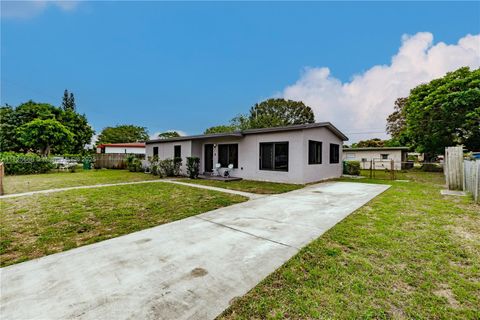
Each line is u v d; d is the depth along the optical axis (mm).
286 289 2250
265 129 10438
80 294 2156
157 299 2088
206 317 1873
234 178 11062
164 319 1839
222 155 12562
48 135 19609
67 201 6129
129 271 2574
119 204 5836
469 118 15773
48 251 3119
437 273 2525
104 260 2842
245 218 4652
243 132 11195
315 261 2803
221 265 2713
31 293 2170
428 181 11102
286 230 3916
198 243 3369
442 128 17281
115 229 4012
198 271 2576
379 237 3531
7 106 23125
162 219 4609
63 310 1935
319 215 4828
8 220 4461
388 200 6242
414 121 19141
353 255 2955
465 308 1973
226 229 3984
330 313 1915
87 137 27438
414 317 1873
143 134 52281
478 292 2189
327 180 11578
